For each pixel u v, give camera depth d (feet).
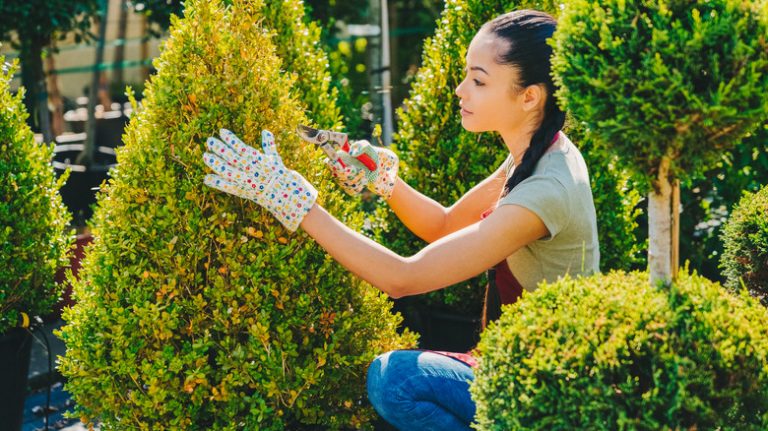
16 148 9.46
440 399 7.25
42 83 20.67
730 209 14.60
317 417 7.92
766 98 5.75
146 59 32.91
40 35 19.72
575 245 7.38
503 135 7.87
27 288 9.48
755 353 5.81
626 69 5.76
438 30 10.74
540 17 7.55
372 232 11.21
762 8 5.69
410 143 10.53
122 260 7.45
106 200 7.61
